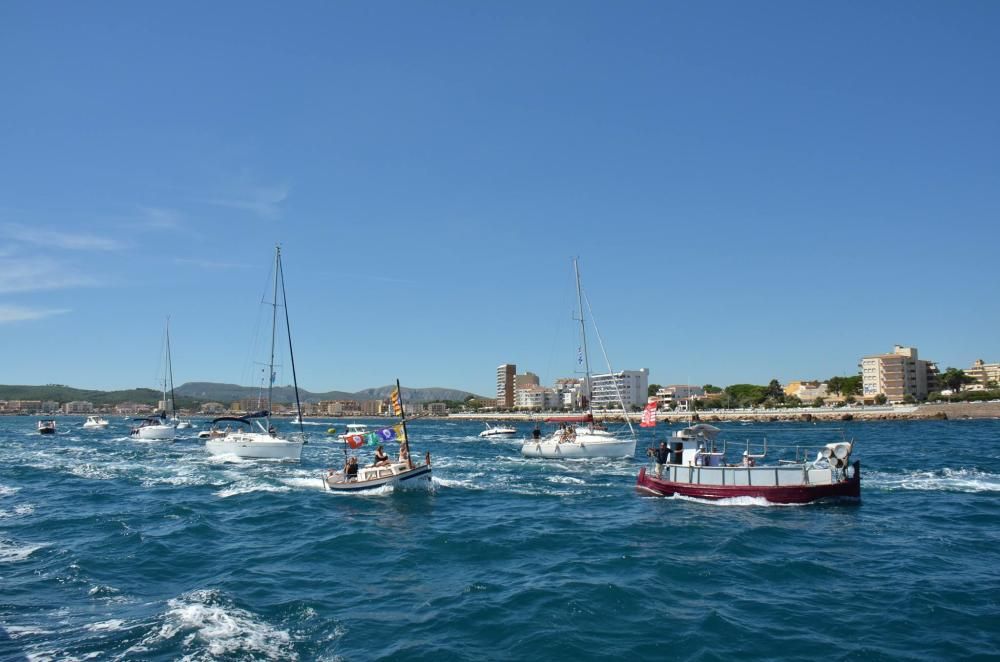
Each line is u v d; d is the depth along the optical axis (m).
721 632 15.46
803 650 14.42
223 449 59.78
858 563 21.70
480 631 15.55
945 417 164.50
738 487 33.84
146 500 36.66
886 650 14.37
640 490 38.00
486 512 32.62
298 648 14.48
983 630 15.48
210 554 23.62
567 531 27.42
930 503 33.38
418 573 20.97
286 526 29.09
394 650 14.40
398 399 40.06
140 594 18.48
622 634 15.36
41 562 21.92
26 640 14.66
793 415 176.38
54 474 50.03
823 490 33.06
